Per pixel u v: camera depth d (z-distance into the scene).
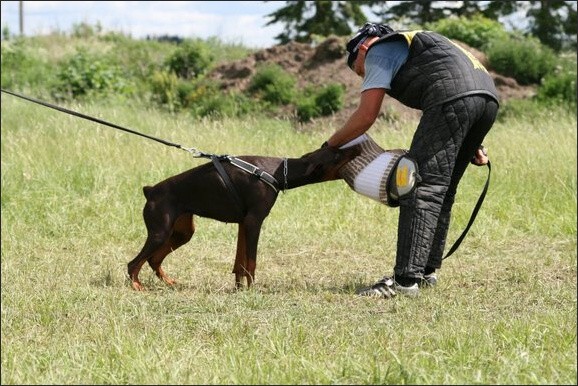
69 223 10.11
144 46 32.16
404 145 13.40
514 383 4.32
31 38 33.16
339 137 6.94
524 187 11.30
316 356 4.91
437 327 5.64
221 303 6.44
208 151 12.93
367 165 6.94
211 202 7.10
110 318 5.84
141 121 15.90
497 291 7.25
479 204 7.57
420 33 6.94
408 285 6.99
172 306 6.50
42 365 4.83
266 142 13.93
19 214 10.33
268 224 10.18
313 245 9.50
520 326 5.45
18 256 8.63
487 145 12.97
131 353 4.86
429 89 6.82
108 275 7.58
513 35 24.77
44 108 17.20
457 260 8.80
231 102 20.75
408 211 6.94
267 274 8.16
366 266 8.57
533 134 13.42
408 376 4.36
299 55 22.39
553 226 10.15
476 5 29.97
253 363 4.69
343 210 10.60
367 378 4.41
